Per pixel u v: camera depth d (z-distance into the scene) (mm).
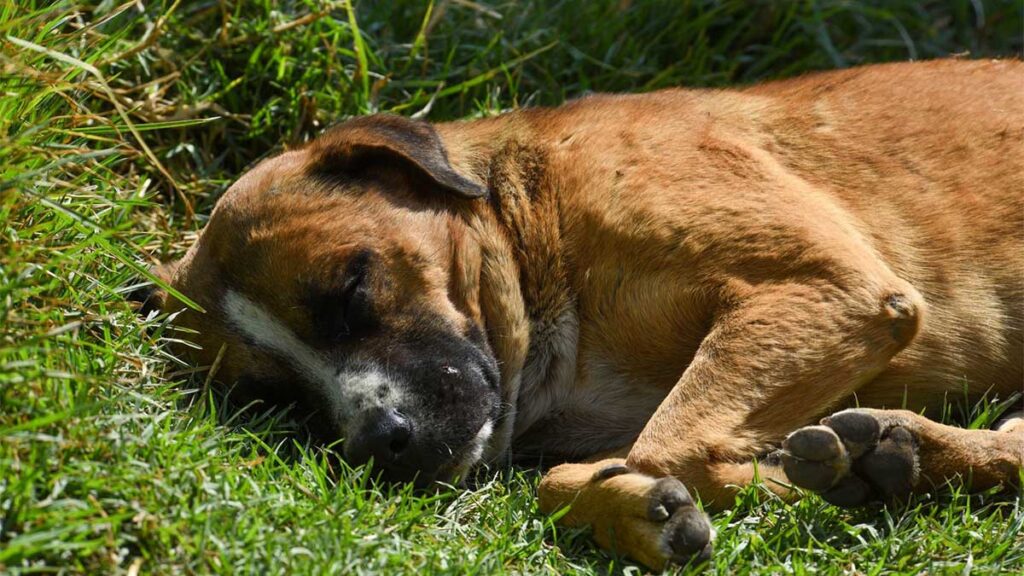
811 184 6707
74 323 5059
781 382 5832
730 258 6109
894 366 6266
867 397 6316
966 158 6832
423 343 6055
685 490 5137
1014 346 6562
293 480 5395
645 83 9500
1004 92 7125
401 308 6109
